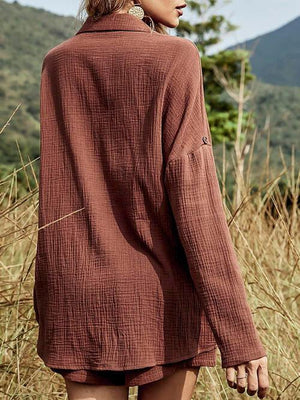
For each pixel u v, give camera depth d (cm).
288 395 241
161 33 165
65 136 150
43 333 152
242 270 281
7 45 4825
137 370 143
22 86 3794
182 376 148
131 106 146
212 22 1588
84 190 146
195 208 140
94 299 143
